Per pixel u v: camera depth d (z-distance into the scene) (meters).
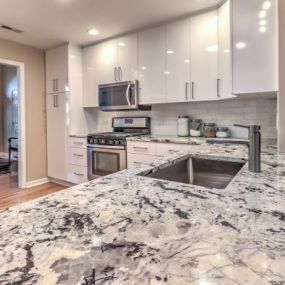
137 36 3.08
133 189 0.84
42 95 3.90
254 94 1.96
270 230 0.52
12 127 6.34
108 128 3.92
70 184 3.77
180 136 3.05
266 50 1.74
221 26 2.40
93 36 3.28
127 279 0.37
